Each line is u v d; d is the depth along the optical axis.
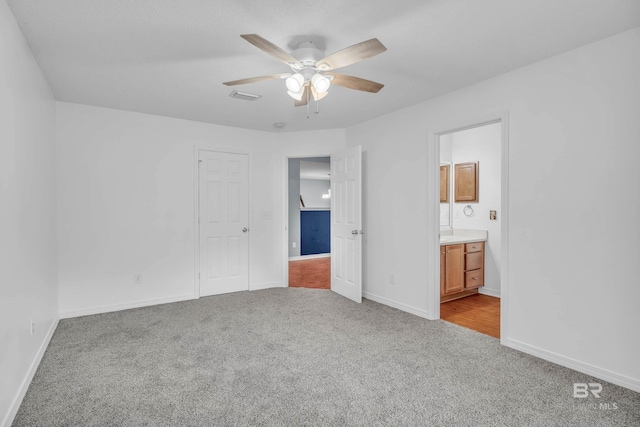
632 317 2.14
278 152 4.84
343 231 4.38
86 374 2.32
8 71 1.87
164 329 3.18
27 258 2.24
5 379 1.76
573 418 1.85
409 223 3.67
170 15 1.95
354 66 2.65
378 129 4.06
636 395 2.07
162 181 4.02
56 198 3.40
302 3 1.83
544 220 2.55
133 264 3.85
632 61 2.12
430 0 1.81
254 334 3.06
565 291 2.44
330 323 3.35
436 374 2.34
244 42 2.26
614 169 2.20
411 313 3.66
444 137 4.91
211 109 3.75
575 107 2.37
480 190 4.63
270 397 2.05
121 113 3.77
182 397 2.05
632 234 2.14
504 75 2.78
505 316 2.81
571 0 1.81
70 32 2.13
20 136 2.12
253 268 4.69
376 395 2.08
